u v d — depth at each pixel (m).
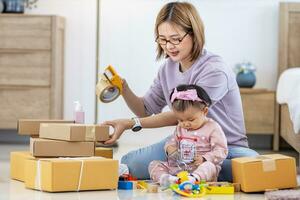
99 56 5.47
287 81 4.50
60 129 2.88
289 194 2.61
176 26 2.91
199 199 2.65
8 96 5.22
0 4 5.27
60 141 2.87
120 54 5.47
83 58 5.48
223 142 2.90
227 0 5.41
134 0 5.44
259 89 5.14
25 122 3.10
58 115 5.33
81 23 5.47
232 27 5.42
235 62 5.44
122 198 2.63
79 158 2.83
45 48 5.16
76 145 2.89
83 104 5.50
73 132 2.86
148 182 2.95
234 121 3.09
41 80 5.19
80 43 5.47
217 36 5.42
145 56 5.46
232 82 3.06
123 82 3.17
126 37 5.46
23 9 5.34
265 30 5.42
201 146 2.92
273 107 5.14
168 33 2.93
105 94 3.10
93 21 5.47
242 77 5.21
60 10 5.47
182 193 2.71
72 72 5.49
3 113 5.23
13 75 5.20
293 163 2.85
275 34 5.42
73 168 2.74
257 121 5.14
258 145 5.43
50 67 5.18
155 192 2.79
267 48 5.43
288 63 5.29
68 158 2.82
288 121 4.37
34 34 5.16
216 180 2.90
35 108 5.21
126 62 5.47
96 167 2.78
